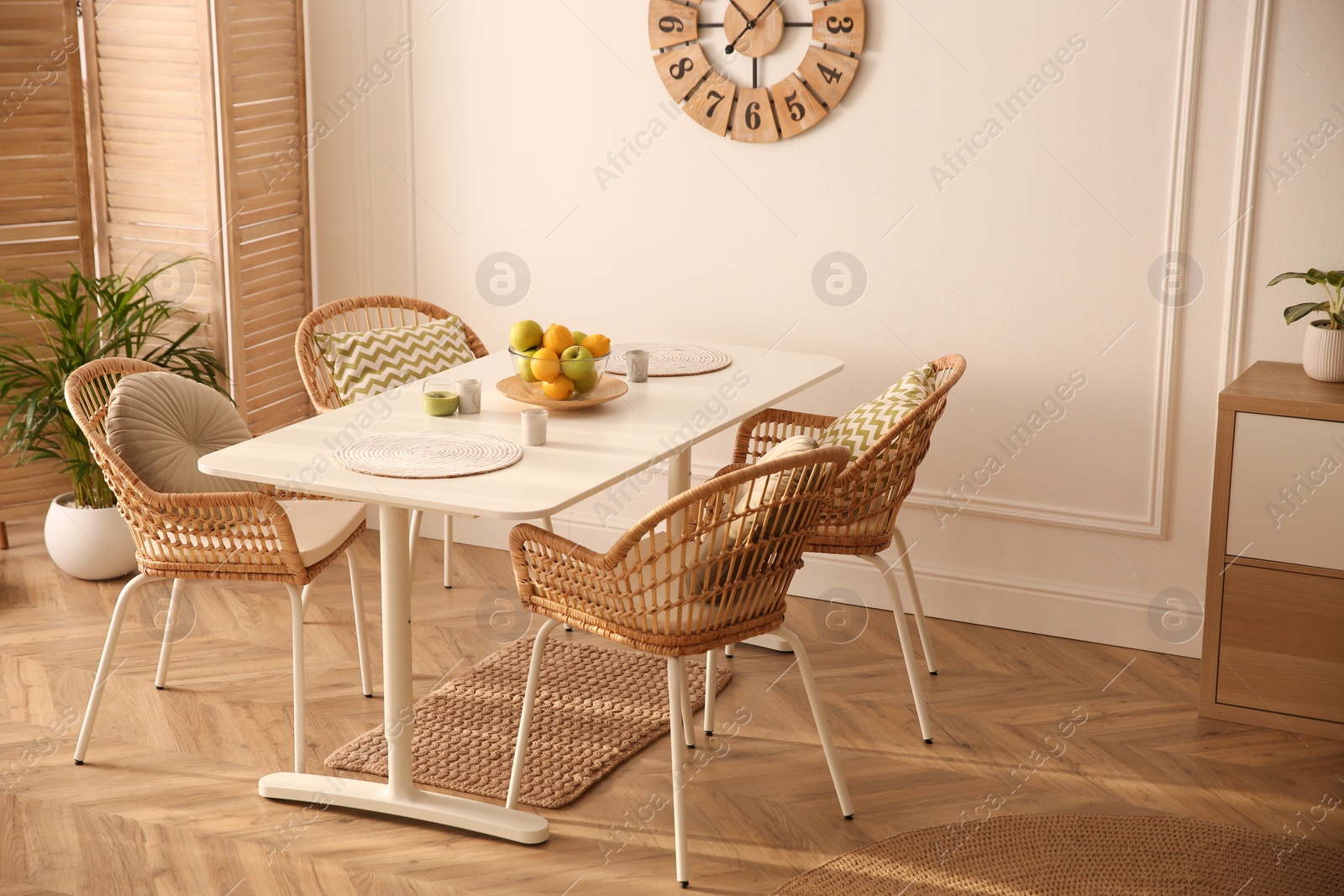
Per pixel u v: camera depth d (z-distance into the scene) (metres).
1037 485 3.55
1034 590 3.60
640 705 3.19
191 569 2.77
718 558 2.40
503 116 3.94
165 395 2.90
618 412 2.93
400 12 3.98
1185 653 3.47
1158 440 3.37
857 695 3.25
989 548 3.64
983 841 2.63
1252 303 3.23
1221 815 2.72
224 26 3.74
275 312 4.14
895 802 2.77
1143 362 3.36
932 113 3.44
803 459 2.36
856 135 3.54
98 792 2.78
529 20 3.84
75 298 3.75
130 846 2.59
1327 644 2.98
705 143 3.71
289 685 3.28
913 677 3.00
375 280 4.24
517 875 2.52
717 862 2.56
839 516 2.93
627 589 2.43
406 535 2.62
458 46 3.94
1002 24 3.31
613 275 3.93
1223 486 2.99
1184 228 3.24
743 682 3.33
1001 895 2.45
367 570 4.04
